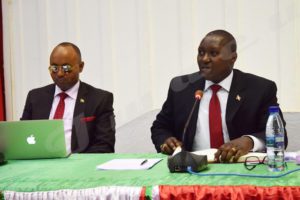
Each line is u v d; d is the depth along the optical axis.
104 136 3.14
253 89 2.76
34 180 1.76
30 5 4.10
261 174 1.67
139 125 3.85
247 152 2.16
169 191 1.54
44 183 1.71
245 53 3.66
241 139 2.24
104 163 2.14
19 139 2.37
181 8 3.79
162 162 2.11
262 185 1.51
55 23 4.07
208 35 2.74
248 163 1.96
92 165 2.10
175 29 3.81
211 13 3.72
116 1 3.93
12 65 4.14
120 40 3.93
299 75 3.56
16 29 4.12
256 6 3.62
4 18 4.12
